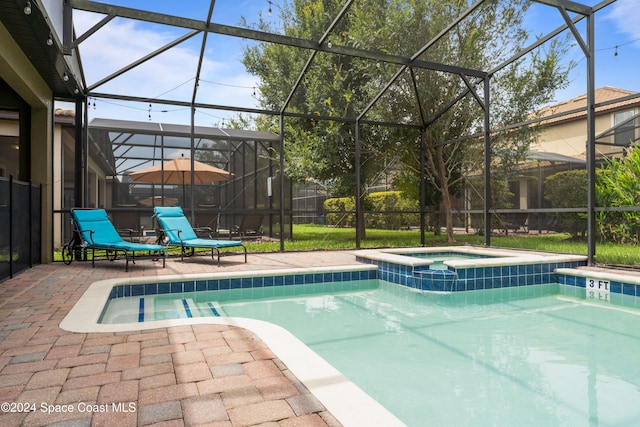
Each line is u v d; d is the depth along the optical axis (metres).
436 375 2.53
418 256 7.73
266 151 9.84
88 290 4.05
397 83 10.02
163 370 2.02
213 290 5.09
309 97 11.43
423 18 9.62
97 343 2.44
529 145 8.94
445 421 1.93
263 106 14.02
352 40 10.24
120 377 1.94
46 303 3.51
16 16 4.09
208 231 8.82
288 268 5.72
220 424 1.49
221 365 2.09
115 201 8.21
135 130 8.48
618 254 6.89
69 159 8.29
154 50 6.33
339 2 11.00
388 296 5.05
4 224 4.65
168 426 1.48
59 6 4.87
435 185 10.38
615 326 3.68
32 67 5.51
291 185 10.01
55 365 2.09
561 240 8.61
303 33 11.88
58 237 8.02
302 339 3.29
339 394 1.73
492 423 1.92
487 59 9.75
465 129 10.23
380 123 9.23
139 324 2.85
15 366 2.07
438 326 3.68
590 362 2.75
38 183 6.34
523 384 2.39
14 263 5.03
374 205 10.62
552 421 1.92
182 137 8.90
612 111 7.21
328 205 10.30
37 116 6.34
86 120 6.94
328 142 10.14
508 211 7.69
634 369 2.63
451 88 9.98
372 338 3.31
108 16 5.39
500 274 5.49
